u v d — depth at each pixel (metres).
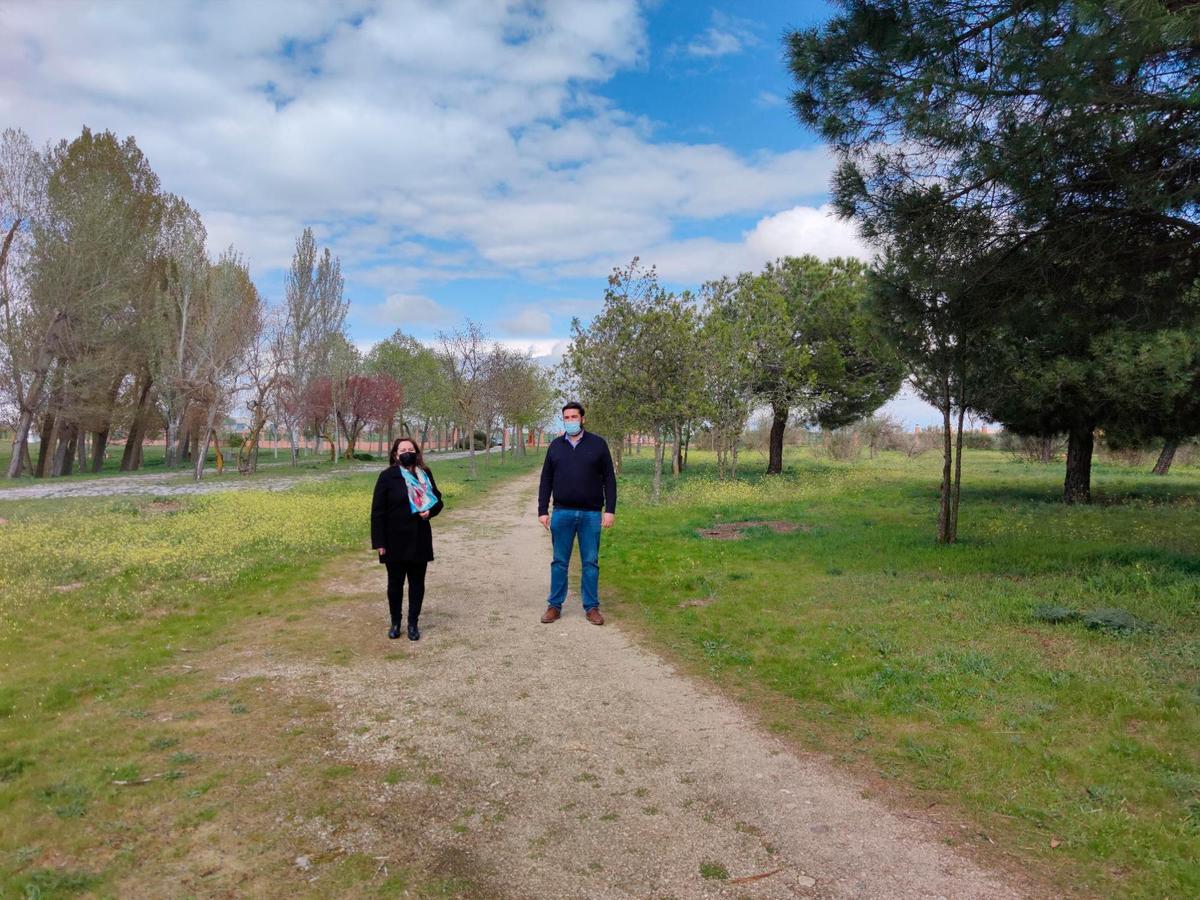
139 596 7.52
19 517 14.02
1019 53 5.52
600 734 4.30
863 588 7.71
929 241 7.14
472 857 3.00
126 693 4.82
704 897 2.74
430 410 55.06
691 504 17.42
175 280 35.06
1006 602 6.77
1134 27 4.59
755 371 24.02
